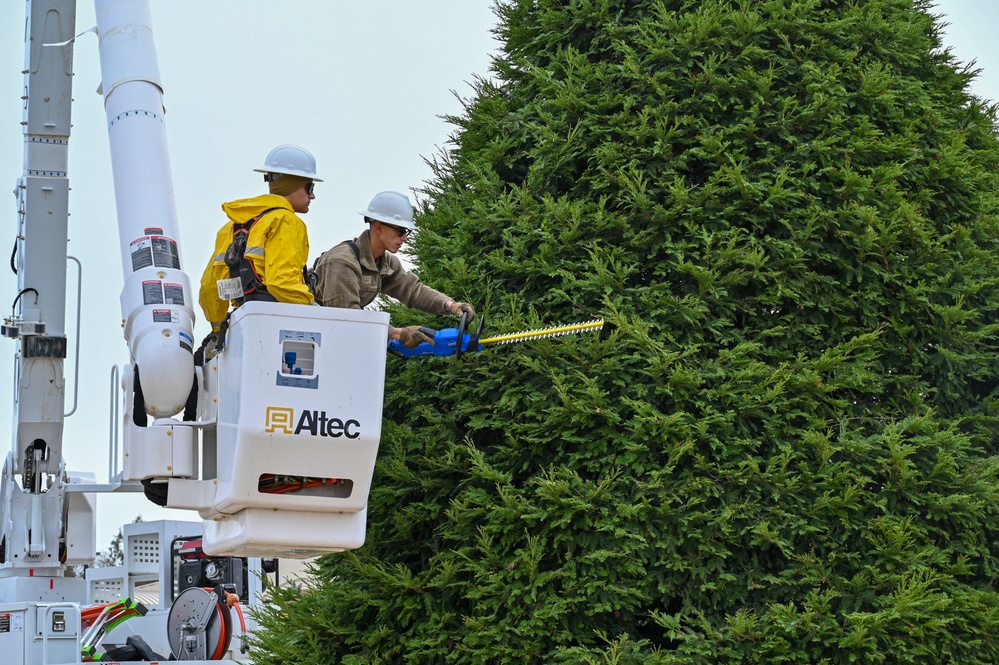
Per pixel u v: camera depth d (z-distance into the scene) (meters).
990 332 14.46
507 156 15.82
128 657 21.58
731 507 12.90
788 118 14.63
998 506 13.36
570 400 13.23
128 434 12.01
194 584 24.45
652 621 13.38
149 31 15.01
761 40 15.07
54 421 19.66
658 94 14.80
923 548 13.05
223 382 11.37
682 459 13.26
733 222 14.28
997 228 15.20
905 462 13.09
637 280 14.38
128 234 13.45
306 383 10.97
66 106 19.47
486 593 13.01
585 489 13.03
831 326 14.28
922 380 14.59
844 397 13.95
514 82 16.59
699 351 13.87
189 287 12.96
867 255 14.30
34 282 19.39
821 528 12.95
